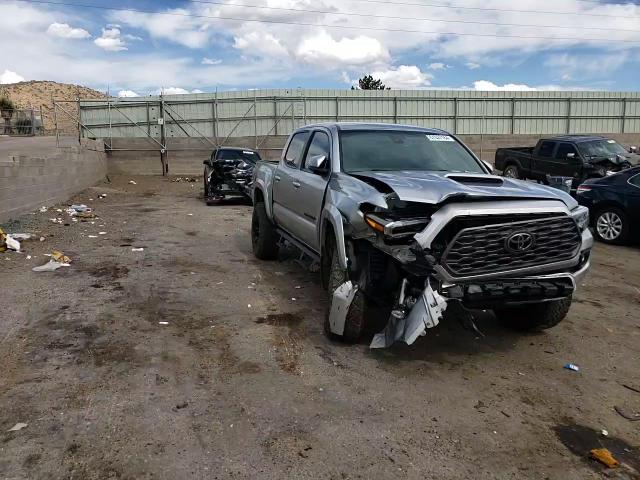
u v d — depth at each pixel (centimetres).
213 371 415
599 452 316
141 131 3020
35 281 653
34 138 2967
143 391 379
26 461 295
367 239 427
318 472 294
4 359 427
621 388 407
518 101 3259
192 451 309
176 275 702
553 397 389
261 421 344
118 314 540
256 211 805
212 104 3034
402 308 418
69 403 359
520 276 423
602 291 681
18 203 1147
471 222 409
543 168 1617
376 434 333
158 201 1716
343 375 414
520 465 306
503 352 470
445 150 593
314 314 554
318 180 565
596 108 3334
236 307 573
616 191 992
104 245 900
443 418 355
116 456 302
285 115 3058
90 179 2084
